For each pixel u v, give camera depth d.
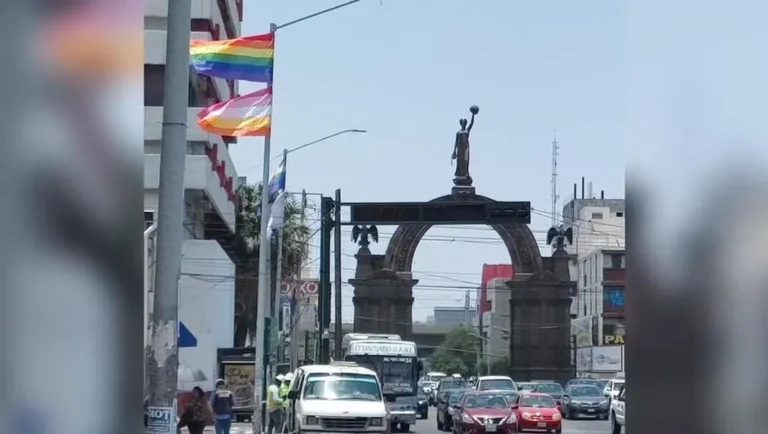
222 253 38.97
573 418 46.50
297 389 23.64
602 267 91.75
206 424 19.64
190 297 38.19
